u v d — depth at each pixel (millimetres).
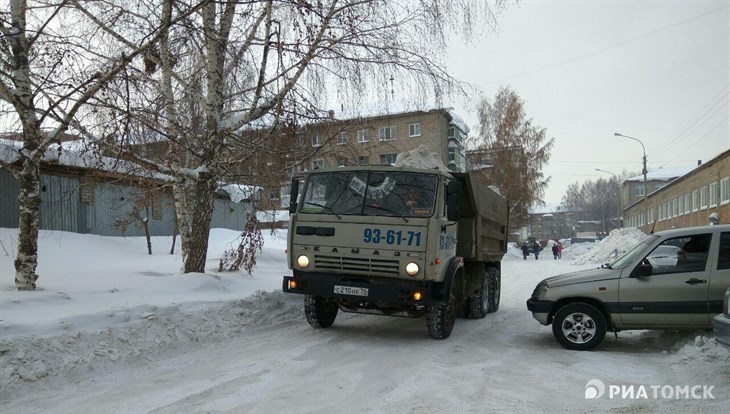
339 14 9992
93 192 19125
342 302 8383
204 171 10930
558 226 132625
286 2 9312
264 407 4898
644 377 5980
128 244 19922
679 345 7180
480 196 9820
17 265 8711
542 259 46219
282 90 10078
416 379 5855
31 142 8609
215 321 8445
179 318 7945
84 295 8703
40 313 6945
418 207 7699
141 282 10703
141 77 9102
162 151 11758
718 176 35031
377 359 6797
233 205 30281
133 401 5066
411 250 7527
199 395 5242
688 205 43312
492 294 11625
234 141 11336
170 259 17281
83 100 8055
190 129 11195
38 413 4754
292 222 8172
